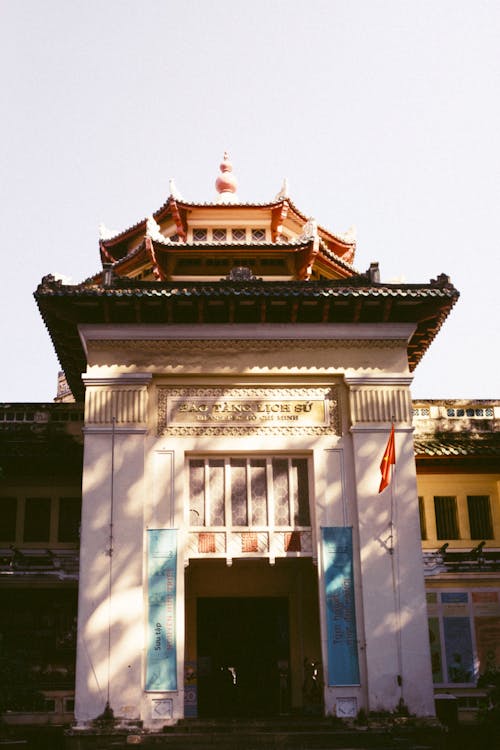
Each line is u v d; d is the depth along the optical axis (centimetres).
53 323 2077
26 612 2198
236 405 2012
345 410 2017
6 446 2322
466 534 2364
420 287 2002
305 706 2128
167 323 2022
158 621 1822
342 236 2933
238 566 2288
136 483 1906
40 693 1903
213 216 2747
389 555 1884
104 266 2041
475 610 2222
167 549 1873
